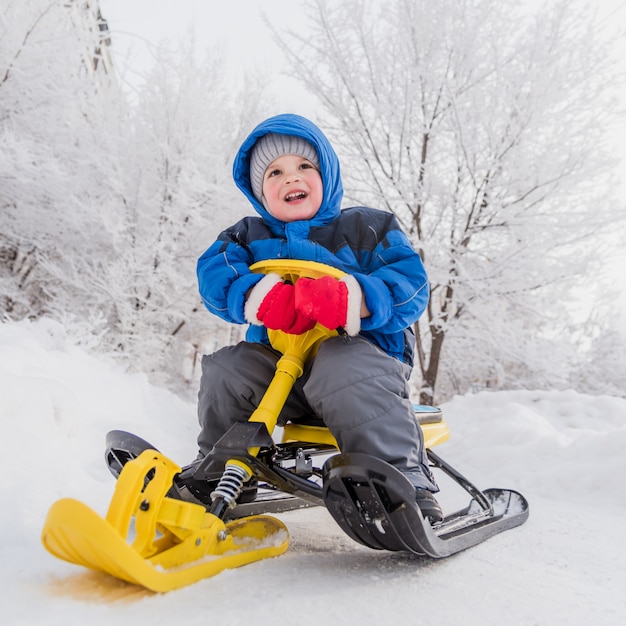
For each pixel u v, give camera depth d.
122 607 0.85
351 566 1.17
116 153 5.34
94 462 2.05
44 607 0.84
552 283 6.33
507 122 6.16
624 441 2.52
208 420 1.44
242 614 0.85
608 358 8.15
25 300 5.50
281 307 1.30
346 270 1.55
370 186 6.64
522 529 1.64
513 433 3.04
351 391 1.22
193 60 5.78
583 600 1.02
